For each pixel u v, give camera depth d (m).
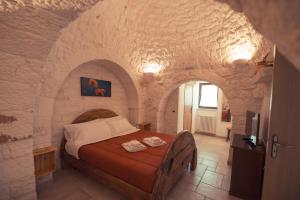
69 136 2.71
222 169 2.86
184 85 4.81
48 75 2.18
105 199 2.01
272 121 1.51
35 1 0.95
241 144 2.20
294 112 1.50
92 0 1.01
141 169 1.76
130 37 3.05
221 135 5.23
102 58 2.89
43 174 2.17
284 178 1.54
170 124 4.62
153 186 1.63
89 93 3.21
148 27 2.90
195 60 3.31
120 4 2.34
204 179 2.51
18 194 1.57
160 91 4.09
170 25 2.76
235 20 2.31
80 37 2.39
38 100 2.12
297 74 1.47
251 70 2.79
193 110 5.68
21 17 1.06
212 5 2.25
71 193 2.11
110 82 3.67
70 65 2.42
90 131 2.77
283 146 1.50
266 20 0.38
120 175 1.88
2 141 1.43
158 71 3.98
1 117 1.38
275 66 1.48
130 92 4.10
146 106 4.39
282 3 0.28
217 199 2.05
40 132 2.20
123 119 3.62
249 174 2.02
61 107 2.76
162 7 2.52
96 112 3.33
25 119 1.54
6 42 1.19
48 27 1.20
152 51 3.46
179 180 2.47
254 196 1.99
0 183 1.46
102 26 2.50
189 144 2.50
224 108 5.18
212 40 2.77
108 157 2.07
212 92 5.64
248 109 2.91
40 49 1.37
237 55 2.80
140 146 2.37
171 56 3.44
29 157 1.62
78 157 2.40
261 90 2.73
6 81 1.34
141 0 2.42
